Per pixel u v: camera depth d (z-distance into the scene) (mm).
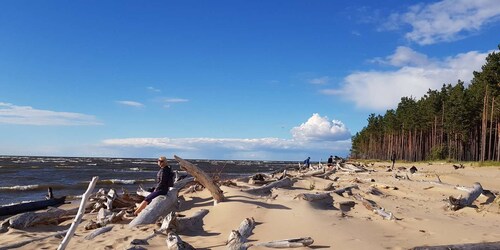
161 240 8492
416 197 16922
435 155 66750
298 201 12469
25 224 11188
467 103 58188
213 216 10797
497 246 7680
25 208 16875
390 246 7977
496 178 26203
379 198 15023
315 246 7980
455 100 62562
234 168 90000
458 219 11906
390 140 93625
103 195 15625
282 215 10570
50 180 43062
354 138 143250
